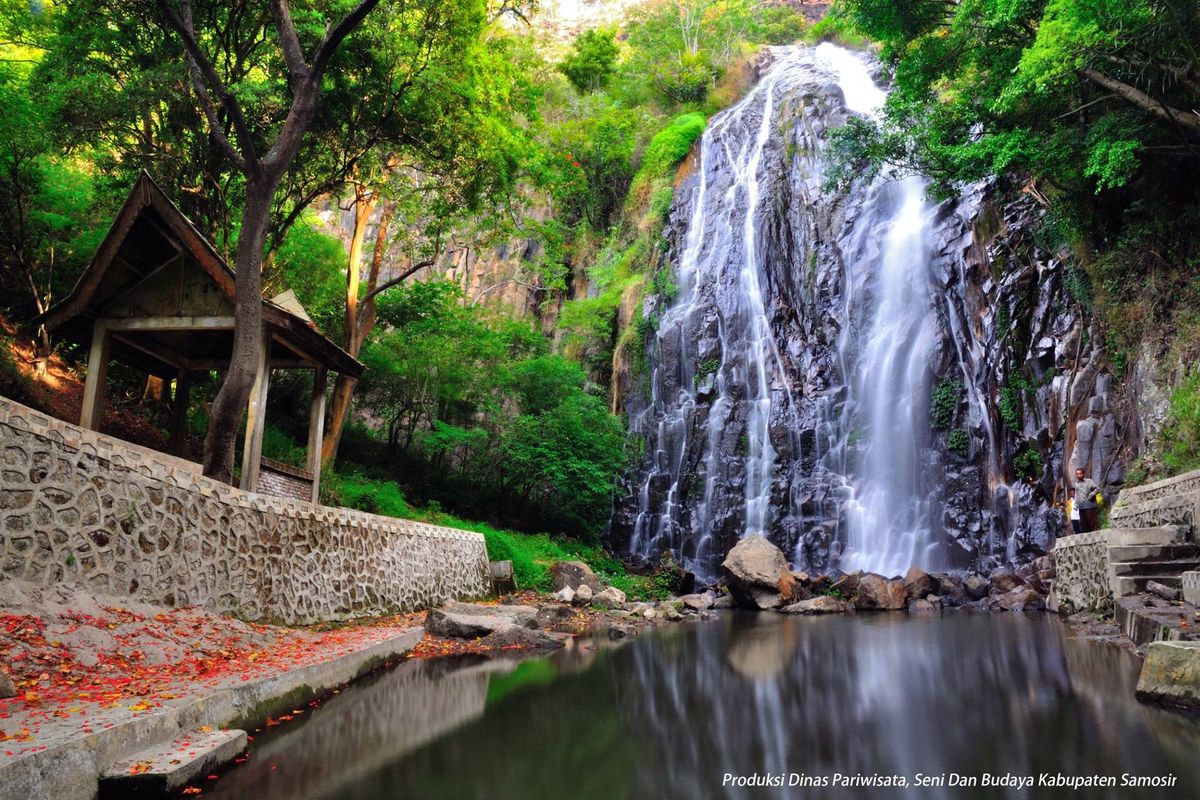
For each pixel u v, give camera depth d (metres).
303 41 14.01
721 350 28.19
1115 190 16.98
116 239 9.80
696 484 26.38
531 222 22.16
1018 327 20.34
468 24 15.00
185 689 5.18
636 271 34.44
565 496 24.58
